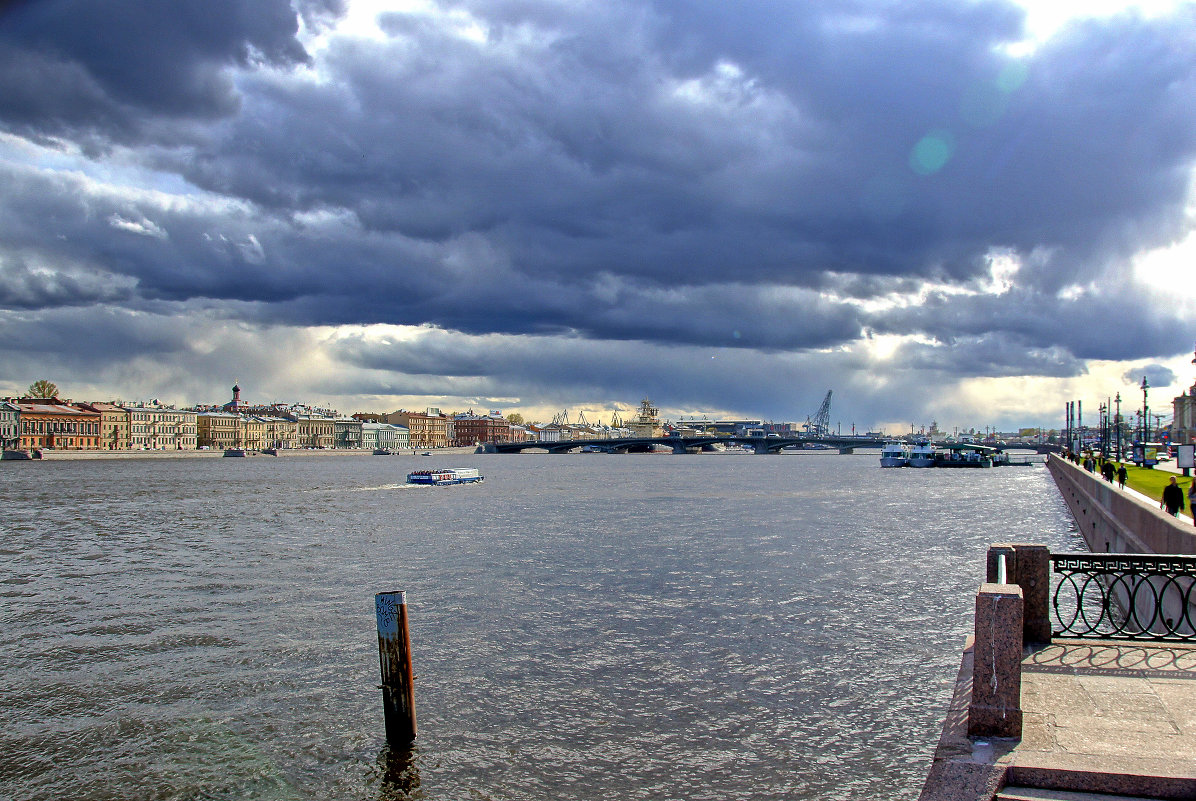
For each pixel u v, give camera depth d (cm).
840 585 3922
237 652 2772
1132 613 1485
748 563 4606
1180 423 19225
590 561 4691
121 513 7950
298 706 2270
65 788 1808
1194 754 980
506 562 4662
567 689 2402
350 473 17350
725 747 2008
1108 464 6384
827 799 1755
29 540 5816
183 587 3938
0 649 2828
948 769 957
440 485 12988
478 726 2133
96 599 3656
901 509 8406
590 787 1814
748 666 2612
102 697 2344
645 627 3100
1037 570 1494
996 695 1038
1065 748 1005
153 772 1881
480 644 2870
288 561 4756
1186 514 3972
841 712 2220
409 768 1902
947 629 3075
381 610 2017
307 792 1795
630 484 13362
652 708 2252
